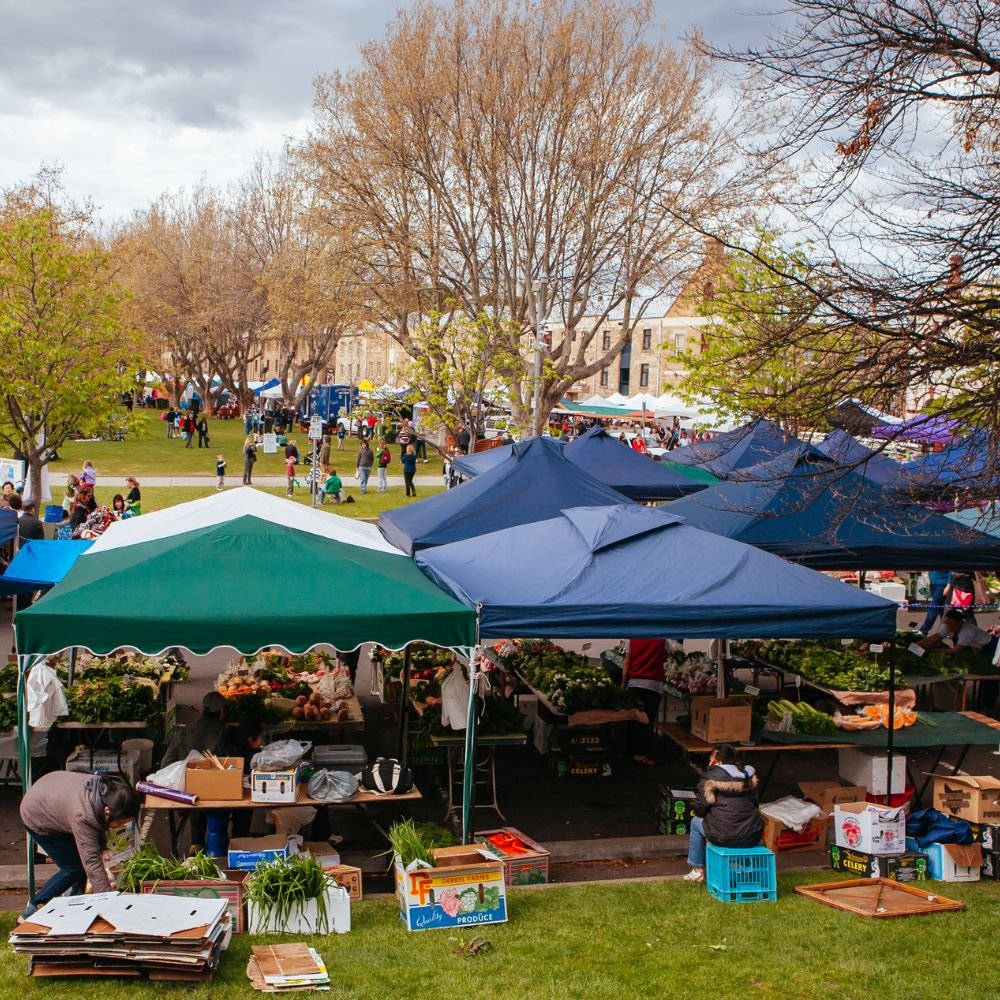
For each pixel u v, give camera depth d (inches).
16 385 844.6
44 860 350.3
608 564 386.0
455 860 321.7
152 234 2645.2
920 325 345.4
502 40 1370.6
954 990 262.8
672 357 861.2
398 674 502.3
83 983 254.7
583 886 343.9
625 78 1378.0
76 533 898.7
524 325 1524.4
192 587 330.6
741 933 300.5
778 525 480.1
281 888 296.8
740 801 336.2
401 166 1434.5
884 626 376.5
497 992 256.1
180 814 399.2
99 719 391.2
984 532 470.6
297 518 410.9
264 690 426.3
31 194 1370.6
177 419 2425.0
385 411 1314.0
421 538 525.3
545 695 443.2
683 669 486.6
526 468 570.9
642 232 1389.0
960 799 377.4
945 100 355.9
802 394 367.9
